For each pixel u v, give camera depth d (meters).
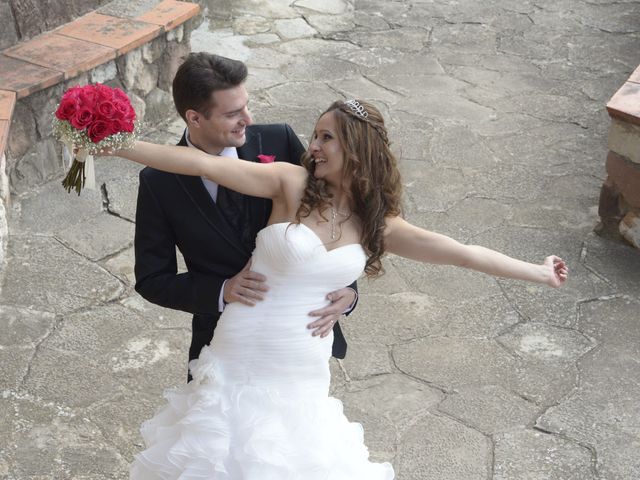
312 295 2.37
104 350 3.74
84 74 4.94
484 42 6.97
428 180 5.10
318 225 2.31
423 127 5.68
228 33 6.88
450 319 4.00
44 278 4.15
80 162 2.20
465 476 3.18
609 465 3.22
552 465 3.22
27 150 4.71
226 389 2.39
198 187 2.39
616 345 3.85
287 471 2.27
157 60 5.46
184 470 2.34
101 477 3.12
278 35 6.92
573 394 3.56
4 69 4.74
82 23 5.35
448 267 4.35
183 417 2.45
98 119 2.09
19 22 5.03
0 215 4.18
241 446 2.30
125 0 5.69
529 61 6.68
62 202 4.71
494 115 5.87
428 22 7.31
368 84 6.25
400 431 3.37
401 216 2.51
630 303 4.12
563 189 5.04
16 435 3.28
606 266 4.38
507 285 4.22
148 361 3.69
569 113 5.92
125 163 5.10
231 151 2.46
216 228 2.42
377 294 4.15
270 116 5.75
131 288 4.12
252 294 2.36
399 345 3.83
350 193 2.32
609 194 4.47
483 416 3.45
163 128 5.59
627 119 4.21
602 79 6.41
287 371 2.38
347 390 3.57
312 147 2.28
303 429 2.34
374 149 2.25
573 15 7.47
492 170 5.22
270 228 2.31
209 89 2.23
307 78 6.30
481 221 4.74
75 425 3.35
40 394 3.48
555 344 3.85
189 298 2.45
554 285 2.57
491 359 3.76
